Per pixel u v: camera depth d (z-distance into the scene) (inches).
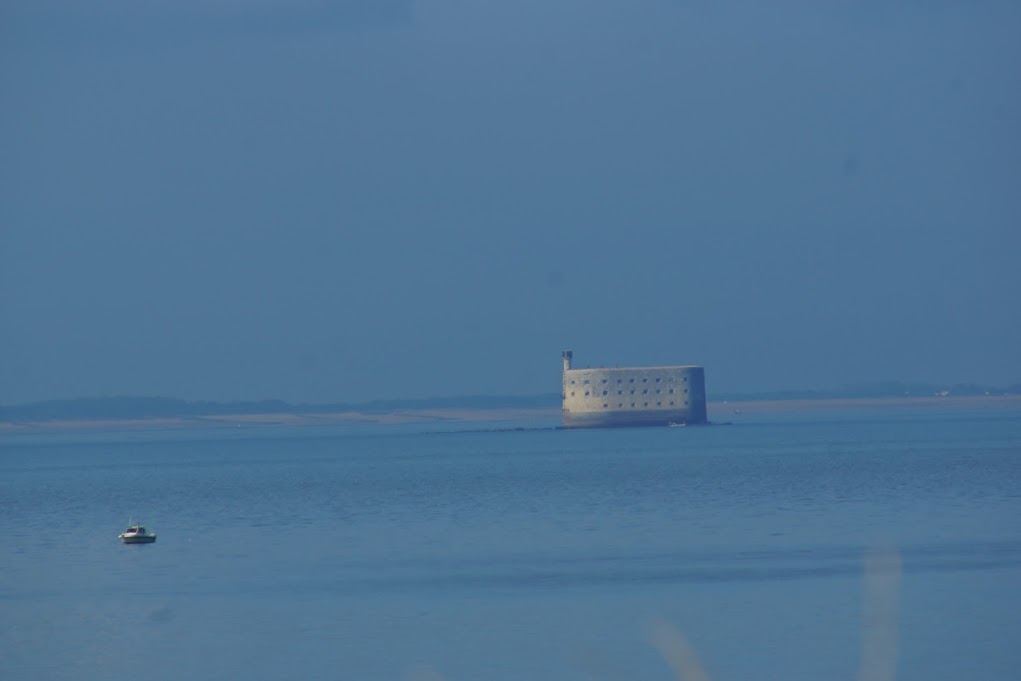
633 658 7057.1
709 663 6845.5
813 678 6491.1
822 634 7509.8
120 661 7317.9
